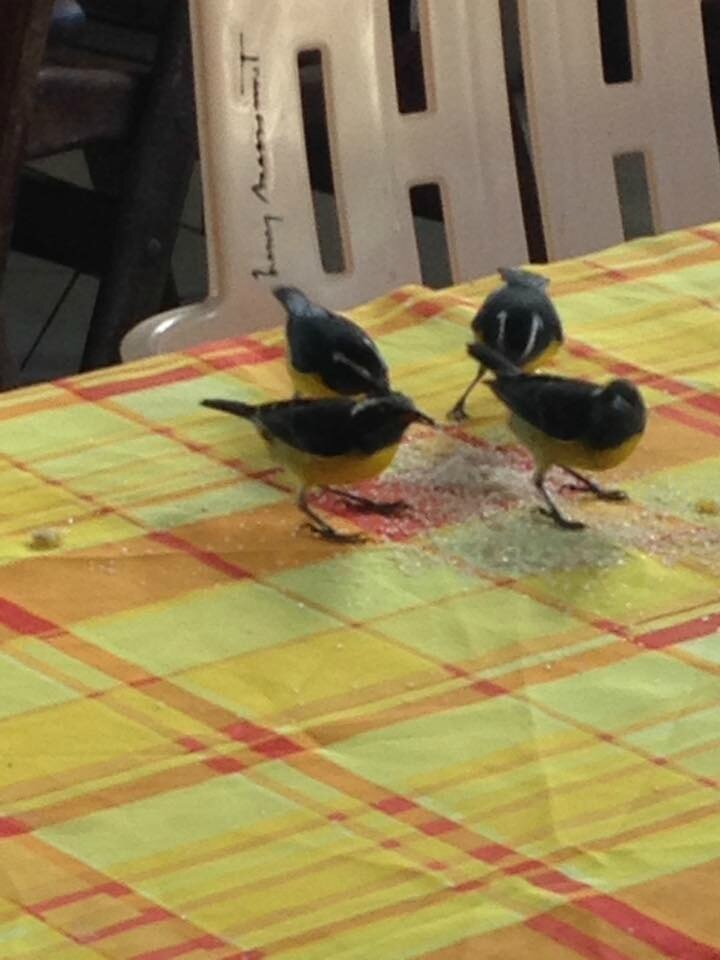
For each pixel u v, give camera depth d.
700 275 1.65
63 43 2.84
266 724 1.04
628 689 1.07
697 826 0.94
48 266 3.94
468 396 1.44
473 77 1.85
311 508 1.27
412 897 0.89
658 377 1.46
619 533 1.24
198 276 3.85
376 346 1.41
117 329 2.78
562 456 1.23
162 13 2.83
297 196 1.76
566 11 1.88
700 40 1.94
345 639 1.12
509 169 1.88
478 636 1.12
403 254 1.83
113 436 1.37
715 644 1.12
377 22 1.79
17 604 1.16
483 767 0.99
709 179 1.96
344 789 0.98
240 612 1.15
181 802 0.97
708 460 1.34
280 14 1.74
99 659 1.10
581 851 0.92
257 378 1.48
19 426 1.39
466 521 1.26
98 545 1.23
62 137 2.60
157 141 2.68
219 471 1.33
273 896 0.89
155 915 0.88
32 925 0.87
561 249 1.91
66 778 0.99
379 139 1.80
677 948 0.85
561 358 1.49
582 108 1.90
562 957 0.84
